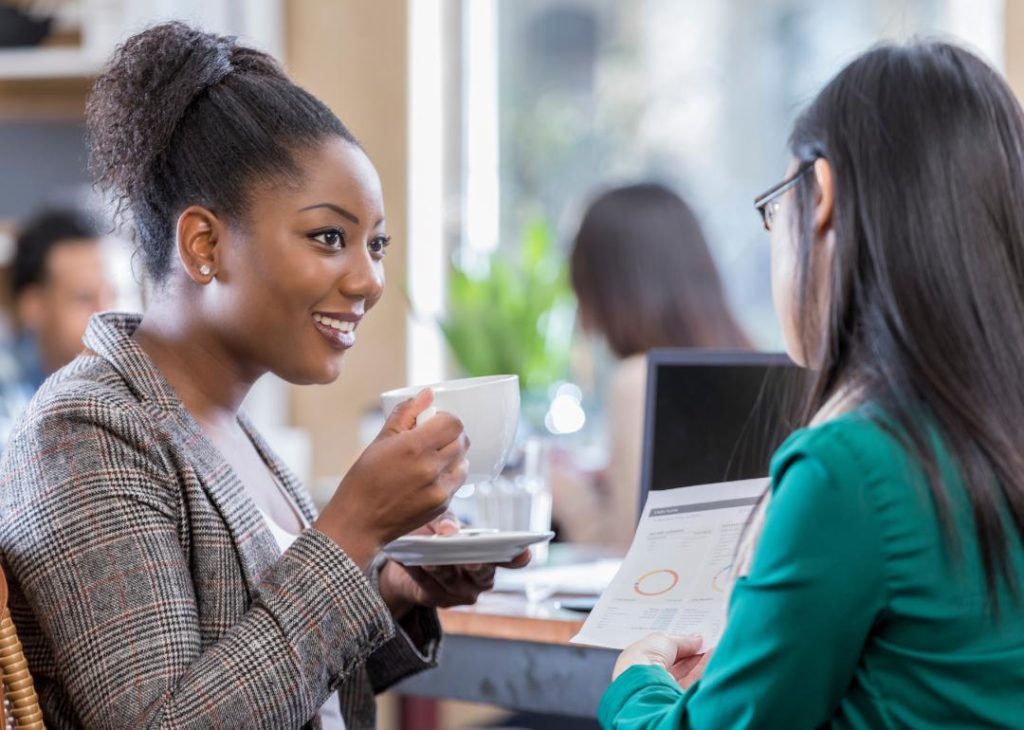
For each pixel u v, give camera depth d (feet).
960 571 3.86
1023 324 4.03
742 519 5.48
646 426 6.70
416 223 13.58
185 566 4.86
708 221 14.97
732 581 4.90
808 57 14.60
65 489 4.72
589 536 10.38
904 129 4.11
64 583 4.65
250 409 13.24
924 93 4.15
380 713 12.45
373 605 4.84
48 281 12.15
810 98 4.53
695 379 6.68
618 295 10.39
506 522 7.28
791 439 4.08
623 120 15.11
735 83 14.84
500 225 14.93
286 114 5.16
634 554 5.55
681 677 5.03
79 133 13.80
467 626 6.28
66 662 4.63
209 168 5.12
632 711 4.51
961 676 3.87
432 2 13.69
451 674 6.39
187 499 4.94
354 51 13.47
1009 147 4.13
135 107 5.27
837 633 3.83
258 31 13.10
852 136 4.18
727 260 14.92
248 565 5.00
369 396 13.52
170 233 5.25
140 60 5.33
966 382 3.96
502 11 14.93
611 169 15.12
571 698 6.10
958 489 3.91
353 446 13.48
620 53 15.08
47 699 4.91
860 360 4.13
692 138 14.99
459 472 5.04
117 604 4.63
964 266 4.00
